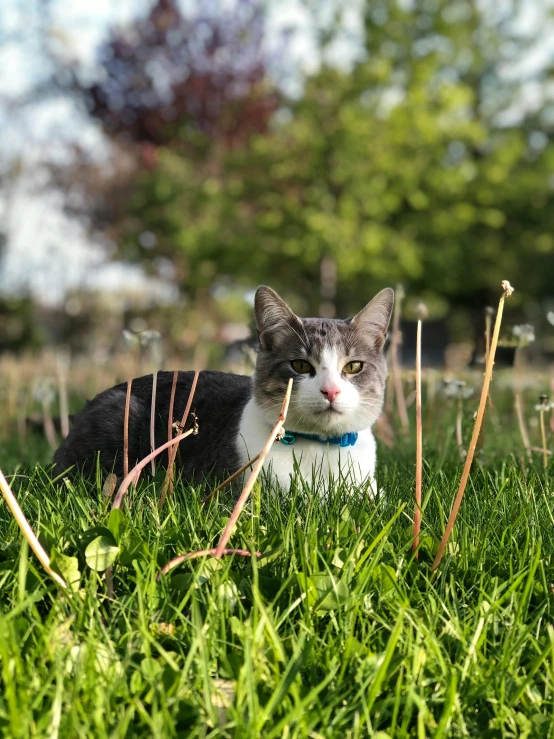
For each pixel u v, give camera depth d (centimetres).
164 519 41
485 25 352
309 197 276
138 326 62
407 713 25
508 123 368
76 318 287
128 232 285
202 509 41
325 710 25
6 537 37
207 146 288
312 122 277
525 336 54
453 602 32
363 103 282
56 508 41
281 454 52
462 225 308
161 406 60
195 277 285
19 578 29
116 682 25
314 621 31
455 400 82
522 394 106
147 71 292
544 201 351
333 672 26
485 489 48
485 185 312
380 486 53
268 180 278
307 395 52
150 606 31
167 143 296
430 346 464
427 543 37
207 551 33
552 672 28
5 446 90
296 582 33
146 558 34
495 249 344
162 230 289
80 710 24
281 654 27
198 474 55
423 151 294
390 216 303
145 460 37
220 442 55
